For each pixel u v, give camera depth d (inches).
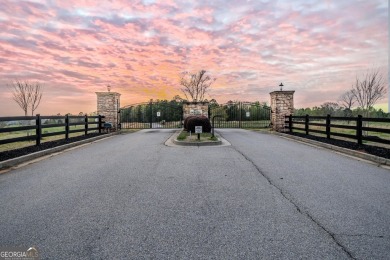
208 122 721.6
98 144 477.1
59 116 489.1
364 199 174.1
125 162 301.1
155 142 497.4
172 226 133.9
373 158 307.1
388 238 121.3
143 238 121.6
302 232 127.2
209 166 277.1
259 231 128.3
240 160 309.7
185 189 196.7
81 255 107.6
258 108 1067.3
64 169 267.1
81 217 145.6
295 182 215.3
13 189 199.0
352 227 132.6
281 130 719.1
